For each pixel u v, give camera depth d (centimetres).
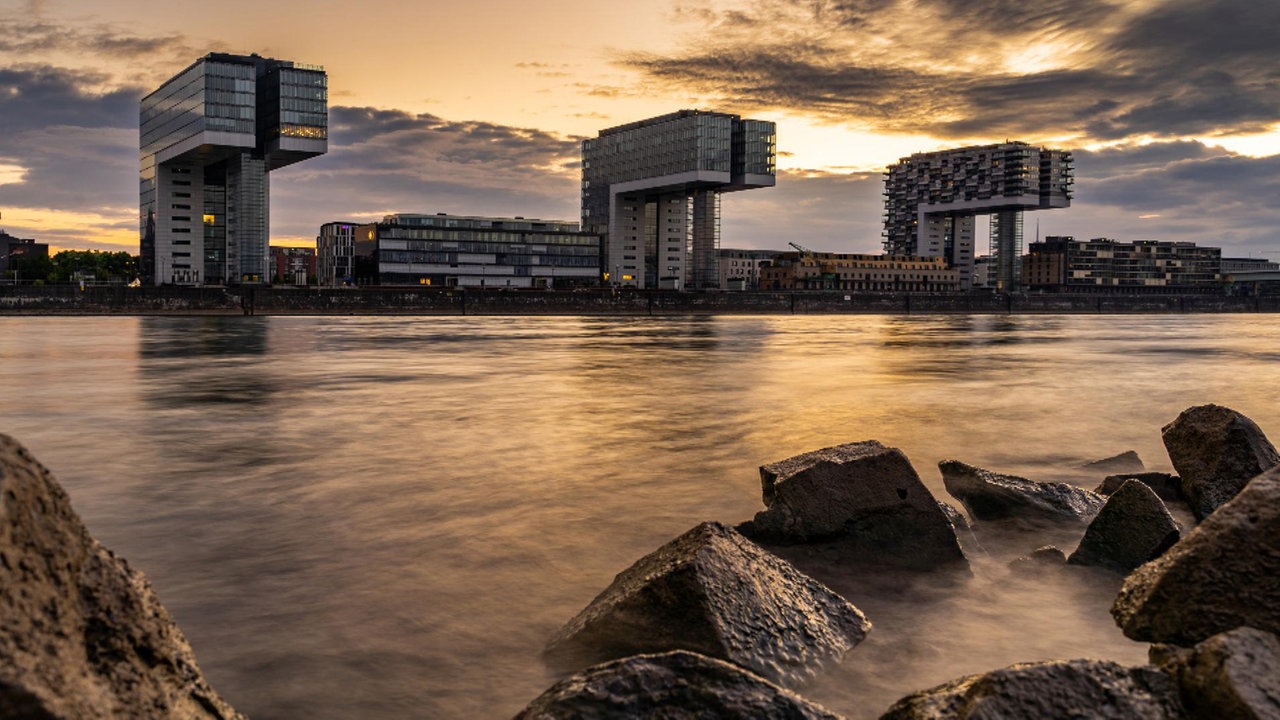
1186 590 586
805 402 2478
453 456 1566
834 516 901
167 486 1288
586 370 3647
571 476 1386
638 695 441
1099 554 859
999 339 7150
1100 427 1977
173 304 12462
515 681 608
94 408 2269
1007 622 717
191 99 18075
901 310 18500
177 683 398
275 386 2883
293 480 1339
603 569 886
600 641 632
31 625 332
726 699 437
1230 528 584
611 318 13900
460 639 686
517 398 2547
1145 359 4591
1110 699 421
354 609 755
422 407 2316
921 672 617
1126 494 866
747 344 6075
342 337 6725
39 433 1823
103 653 370
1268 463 1011
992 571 854
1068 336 7825
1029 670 429
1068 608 750
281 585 822
